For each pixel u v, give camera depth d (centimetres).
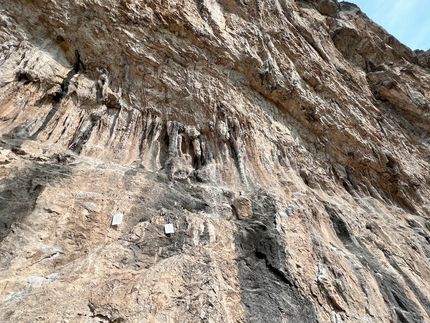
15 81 729
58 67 830
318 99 1302
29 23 832
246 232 602
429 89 2062
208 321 378
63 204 511
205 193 711
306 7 1970
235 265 511
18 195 488
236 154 902
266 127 1080
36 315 334
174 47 978
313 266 580
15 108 698
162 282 422
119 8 897
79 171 604
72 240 471
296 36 1425
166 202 630
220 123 948
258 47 1202
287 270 532
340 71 1645
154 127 877
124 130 824
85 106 820
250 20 1279
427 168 1681
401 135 1716
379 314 566
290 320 445
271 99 1194
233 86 1079
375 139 1453
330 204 927
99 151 730
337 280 571
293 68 1273
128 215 559
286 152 1061
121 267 446
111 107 855
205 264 475
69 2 848
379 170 1401
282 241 594
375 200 1227
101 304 367
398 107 1889
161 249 503
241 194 750
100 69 888
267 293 479
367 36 2083
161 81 935
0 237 415
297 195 825
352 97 1536
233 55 1086
